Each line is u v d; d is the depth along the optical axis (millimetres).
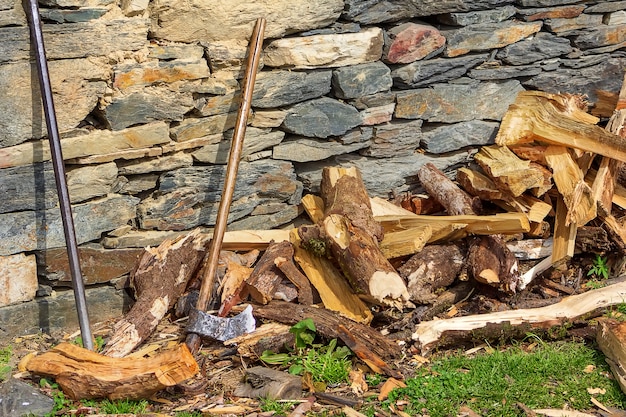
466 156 5508
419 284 4477
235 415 3631
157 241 4613
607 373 3994
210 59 4469
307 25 4719
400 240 4551
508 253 4551
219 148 4691
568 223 4789
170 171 4574
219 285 4398
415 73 5137
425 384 3838
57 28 3971
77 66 4070
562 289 4855
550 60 5633
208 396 3807
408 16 5043
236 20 4477
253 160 4848
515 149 5277
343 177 4898
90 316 4488
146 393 3664
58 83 4039
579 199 4820
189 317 4125
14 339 4273
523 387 3822
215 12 4398
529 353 4176
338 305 4336
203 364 4004
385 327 4395
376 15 4918
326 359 3918
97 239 4441
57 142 3877
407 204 5254
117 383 3625
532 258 4949
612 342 4004
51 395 3740
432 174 5215
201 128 4582
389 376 3916
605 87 5848
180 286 4426
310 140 5000
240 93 4648
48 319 4375
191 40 4406
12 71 3912
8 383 3689
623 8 5738
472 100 5410
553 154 5082
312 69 4836
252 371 3832
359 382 3893
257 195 4934
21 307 4281
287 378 3754
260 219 4988
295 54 4719
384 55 5039
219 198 4777
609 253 5043
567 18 5582
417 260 4523
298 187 5062
